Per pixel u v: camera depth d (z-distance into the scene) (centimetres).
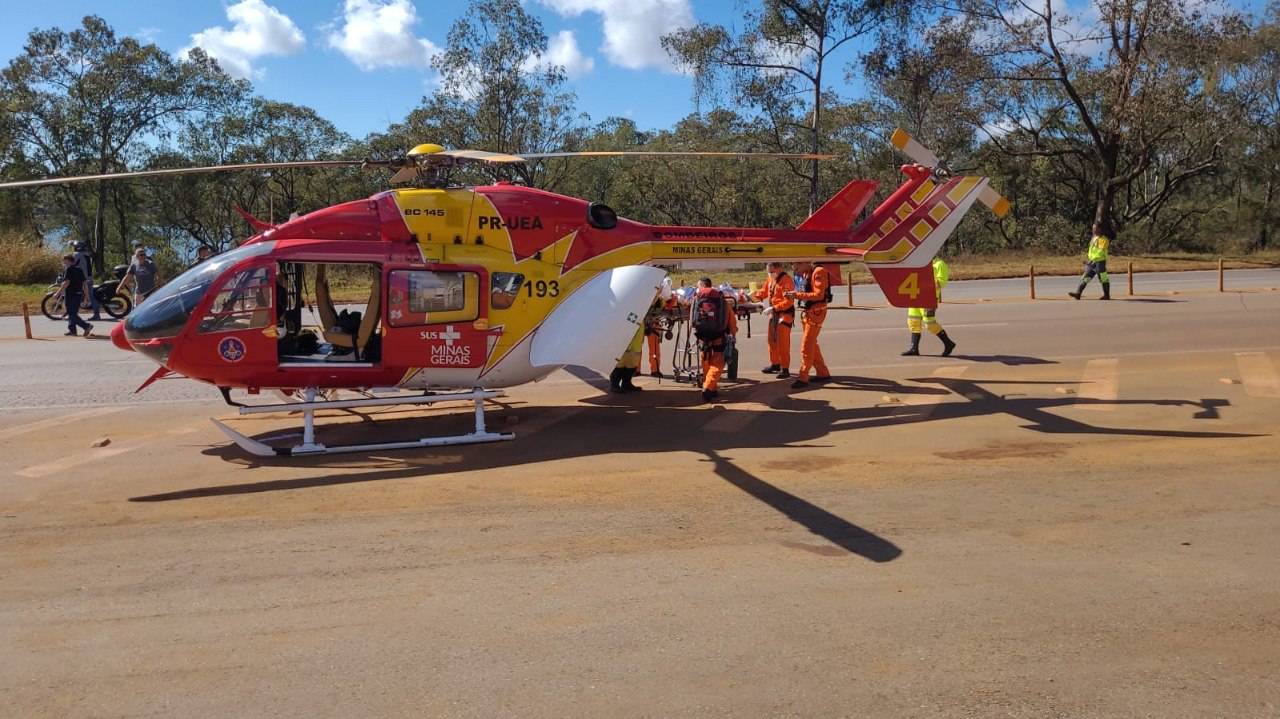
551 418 949
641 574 491
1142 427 846
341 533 568
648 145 6038
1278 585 461
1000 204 1085
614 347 849
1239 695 352
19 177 5000
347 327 908
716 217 5078
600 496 648
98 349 1569
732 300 1182
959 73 3862
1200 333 1485
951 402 999
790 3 3719
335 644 409
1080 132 4666
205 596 467
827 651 394
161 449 819
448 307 834
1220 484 649
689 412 975
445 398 830
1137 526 559
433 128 3947
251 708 353
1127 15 3653
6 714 351
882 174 4675
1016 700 350
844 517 590
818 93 3859
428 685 369
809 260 1035
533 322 860
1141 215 4675
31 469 746
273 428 913
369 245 826
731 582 477
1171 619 422
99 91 4866
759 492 653
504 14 3694
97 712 352
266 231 837
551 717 343
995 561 502
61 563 518
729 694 358
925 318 1334
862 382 1143
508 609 446
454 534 564
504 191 870
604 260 902
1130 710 342
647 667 382
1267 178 4772
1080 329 1585
